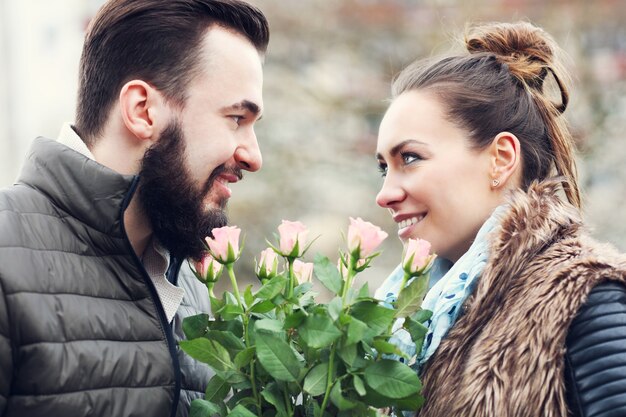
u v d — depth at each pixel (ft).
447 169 7.47
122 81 7.17
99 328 6.55
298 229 6.39
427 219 7.54
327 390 6.11
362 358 6.23
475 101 7.55
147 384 6.67
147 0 7.22
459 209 7.47
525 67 7.82
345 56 36.96
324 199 34.32
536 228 6.89
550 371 6.31
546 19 30.94
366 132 35.96
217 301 6.57
